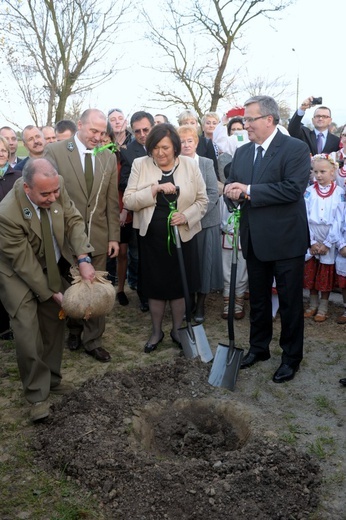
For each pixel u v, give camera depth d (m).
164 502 2.70
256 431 3.35
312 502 2.74
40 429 3.43
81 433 3.23
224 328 5.15
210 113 6.38
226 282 5.31
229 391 3.89
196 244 4.57
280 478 2.82
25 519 2.67
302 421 3.50
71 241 3.61
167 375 4.02
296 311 3.97
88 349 4.50
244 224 4.05
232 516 2.59
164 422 3.59
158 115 6.97
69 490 2.87
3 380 4.14
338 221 5.01
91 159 4.27
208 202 4.70
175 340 4.70
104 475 2.88
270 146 3.86
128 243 6.09
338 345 4.67
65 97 11.50
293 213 3.86
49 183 3.18
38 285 3.40
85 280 3.40
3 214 3.29
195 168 4.35
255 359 4.29
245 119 3.87
